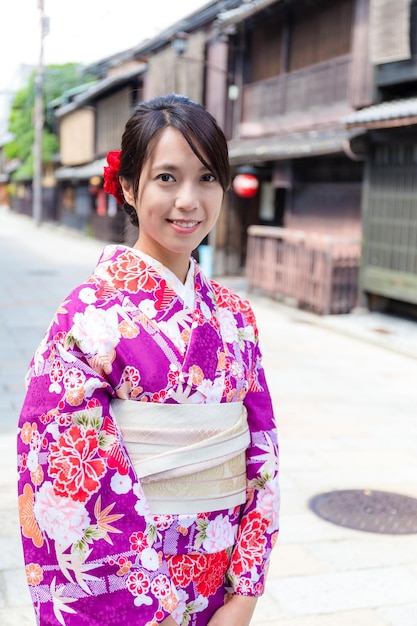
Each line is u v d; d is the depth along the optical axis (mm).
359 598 3213
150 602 1321
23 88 43625
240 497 1521
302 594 3227
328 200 13000
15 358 7836
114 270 1435
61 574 1335
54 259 20656
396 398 6836
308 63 13555
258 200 16344
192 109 1418
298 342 9414
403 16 10055
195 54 16781
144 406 1370
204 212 1436
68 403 1329
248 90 15523
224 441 1441
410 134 9734
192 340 1413
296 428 5746
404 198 10164
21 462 1406
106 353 1352
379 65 10891
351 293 11328
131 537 1331
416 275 10008
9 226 39062
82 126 31016
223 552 1503
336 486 4547
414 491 4516
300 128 13656
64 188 36750
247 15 13562
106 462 1327
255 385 1587
